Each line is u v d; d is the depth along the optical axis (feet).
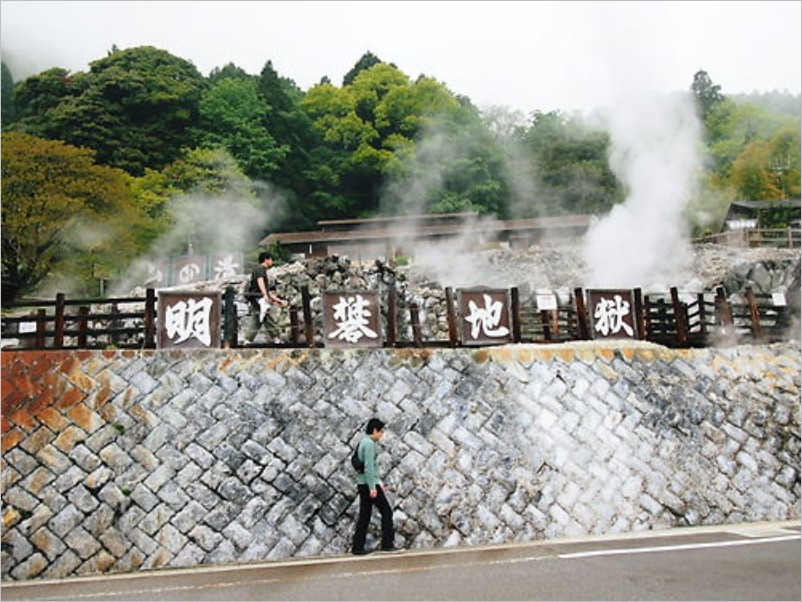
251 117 177.99
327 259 70.38
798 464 44.93
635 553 31.91
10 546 32.96
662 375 46.03
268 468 36.96
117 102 165.48
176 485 35.60
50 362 37.22
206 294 39.99
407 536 36.94
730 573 27.12
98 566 33.35
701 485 42.50
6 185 94.32
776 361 49.44
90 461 35.32
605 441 42.27
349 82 243.60
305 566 32.40
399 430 39.52
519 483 39.60
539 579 26.89
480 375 42.45
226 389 38.40
